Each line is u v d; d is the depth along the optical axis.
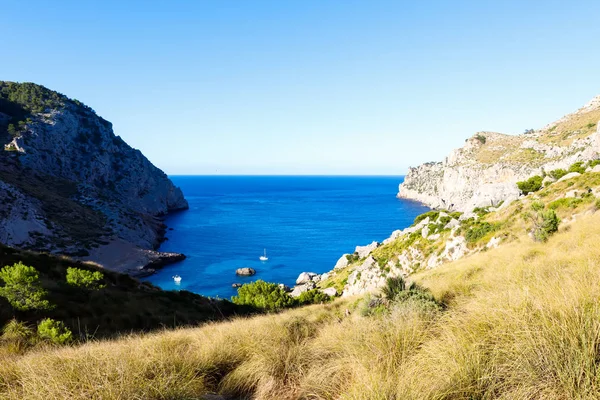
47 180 104.69
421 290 7.56
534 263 10.36
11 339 9.81
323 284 51.50
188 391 3.68
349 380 3.77
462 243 33.31
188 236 113.94
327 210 186.88
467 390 2.75
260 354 4.74
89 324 13.98
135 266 72.31
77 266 22.84
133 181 152.88
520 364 2.73
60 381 3.62
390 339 4.13
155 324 16.20
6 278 12.43
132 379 3.64
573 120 154.00
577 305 3.16
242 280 67.12
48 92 151.25
